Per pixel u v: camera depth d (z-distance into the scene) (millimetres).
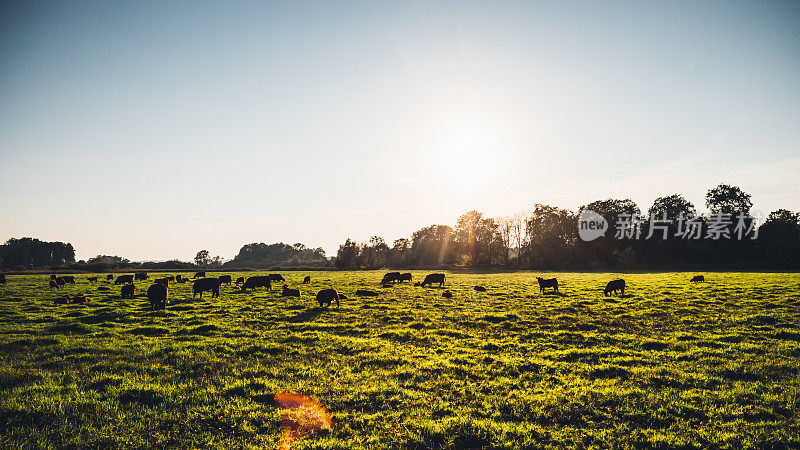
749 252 80375
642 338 15602
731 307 21969
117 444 7508
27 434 7828
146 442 7586
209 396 9906
